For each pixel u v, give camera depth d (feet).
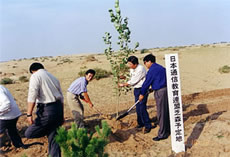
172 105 17.54
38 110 14.93
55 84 15.23
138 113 22.49
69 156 10.12
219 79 51.49
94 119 25.41
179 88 17.54
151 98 35.19
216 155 16.75
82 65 78.23
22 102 34.17
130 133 20.72
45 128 15.06
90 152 10.12
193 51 103.40
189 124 23.34
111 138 19.81
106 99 36.11
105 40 23.36
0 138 19.86
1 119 17.34
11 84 50.03
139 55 110.83
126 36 22.44
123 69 23.84
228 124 21.80
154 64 19.53
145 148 18.61
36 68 15.37
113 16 22.00
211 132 20.52
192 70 64.80
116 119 22.77
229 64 70.90
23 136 21.16
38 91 14.73
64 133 10.24
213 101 31.99
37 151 18.40
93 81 48.24
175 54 17.37
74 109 20.10
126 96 37.63
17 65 146.61
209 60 80.28
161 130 19.83
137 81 21.44
